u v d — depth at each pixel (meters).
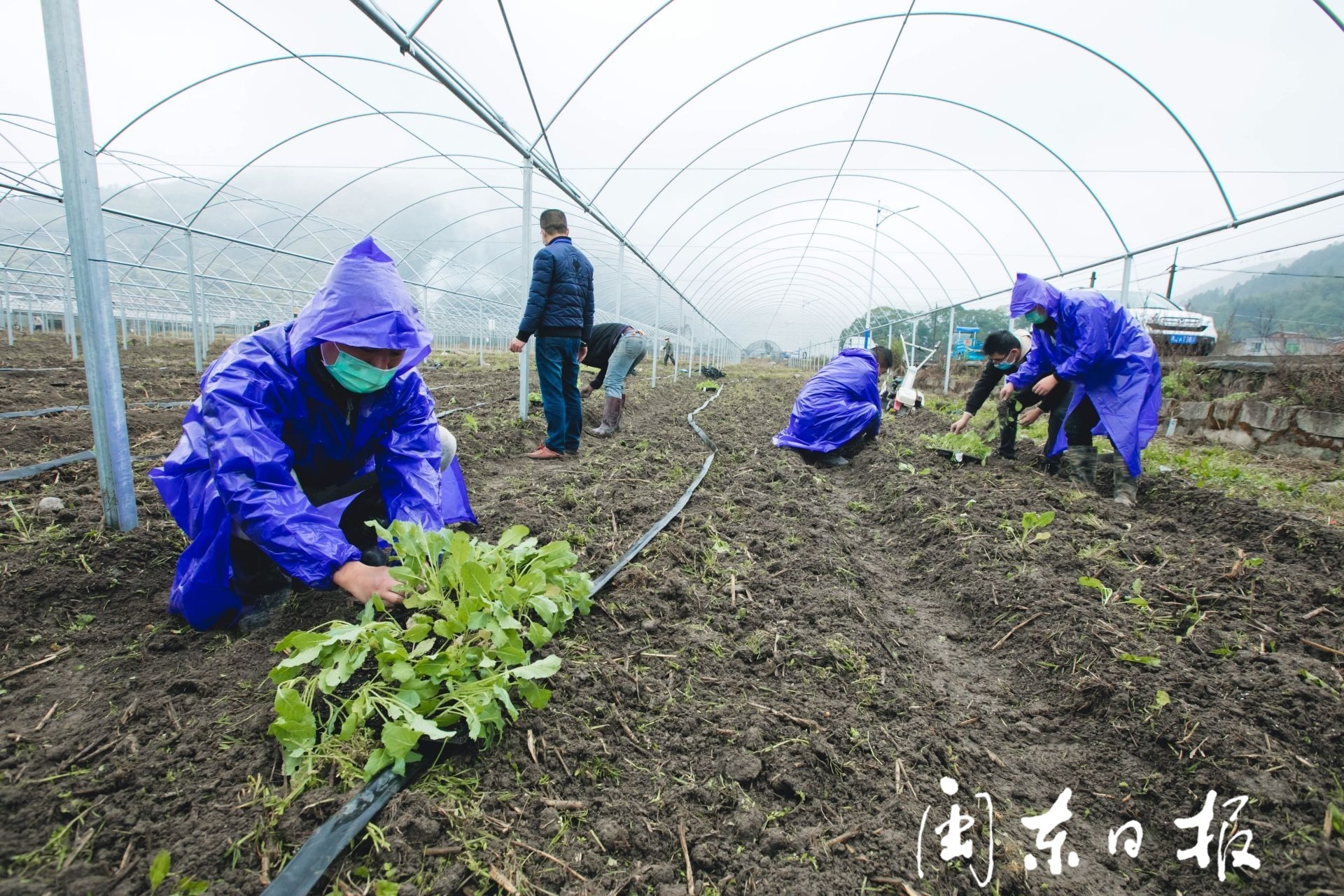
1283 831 1.73
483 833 1.59
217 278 15.03
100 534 2.98
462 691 1.80
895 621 3.05
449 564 2.21
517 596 2.15
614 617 2.66
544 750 1.87
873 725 2.17
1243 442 8.01
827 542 3.81
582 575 2.60
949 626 3.07
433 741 1.82
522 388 6.86
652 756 1.92
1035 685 2.52
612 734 1.99
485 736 1.85
